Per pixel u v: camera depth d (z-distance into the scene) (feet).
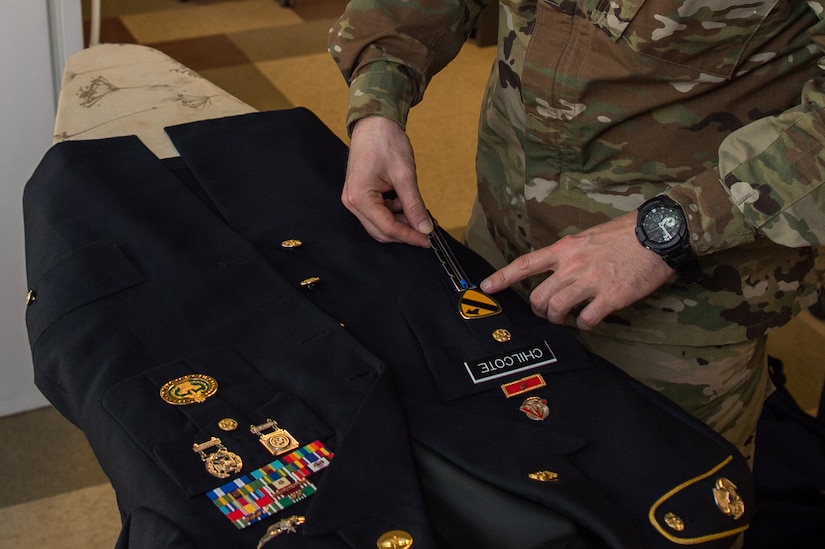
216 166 3.50
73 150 3.45
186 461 2.28
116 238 3.06
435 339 2.74
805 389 6.43
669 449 2.39
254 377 2.56
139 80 4.22
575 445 2.36
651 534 2.19
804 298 3.38
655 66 2.90
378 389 2.43
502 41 3.31
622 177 3.19
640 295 2.85
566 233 3.38
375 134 3.29
